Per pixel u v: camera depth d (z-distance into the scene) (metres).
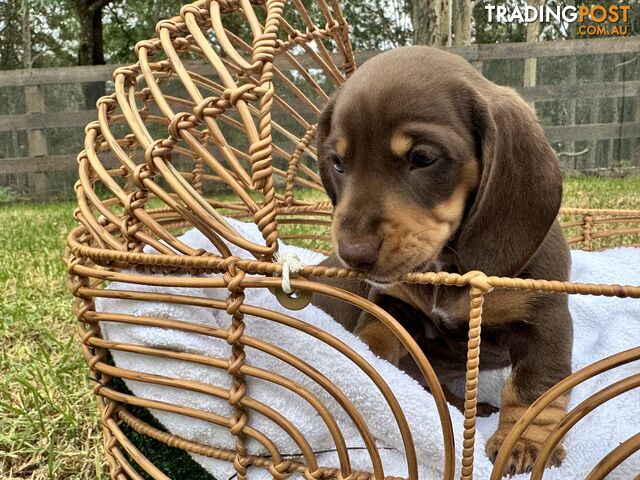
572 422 0.12
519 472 0.17
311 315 0.18
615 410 0.17
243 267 0.14
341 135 0.18
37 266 0.44
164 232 0.16
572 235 0.43
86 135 0.19
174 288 0.17
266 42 0.15
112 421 0.18
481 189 0.18
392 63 0.18
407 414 0.16
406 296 0.21
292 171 0.33
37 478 0.21
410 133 0.17
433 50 0.20
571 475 0.16
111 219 0.17
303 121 0.32
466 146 0.18
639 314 0.26
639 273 0.30
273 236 0.14
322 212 0.33
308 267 0.14
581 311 0.28
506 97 0.19
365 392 0.16
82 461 0.22
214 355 0.17
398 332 0.13
